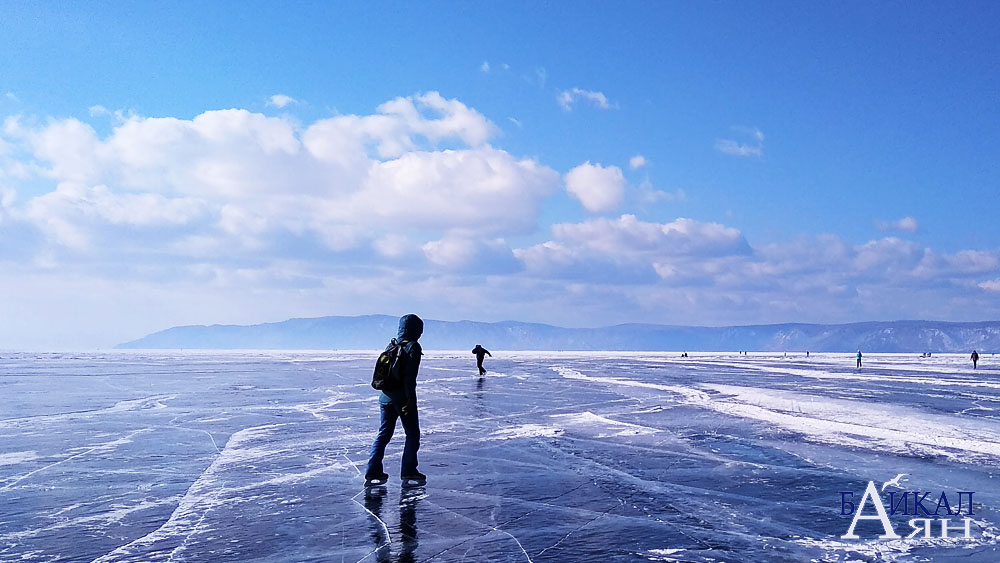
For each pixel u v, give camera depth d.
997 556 4.17
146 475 6.86
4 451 8.42
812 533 4.71
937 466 7.35
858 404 15.00
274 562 4.04
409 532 4.71
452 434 9.92
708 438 9.59
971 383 24.80
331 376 26.84
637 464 7.49
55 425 11.02
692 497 5.84
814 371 37.12
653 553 4.22
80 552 4.26
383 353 6.46
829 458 7.88
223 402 15.12
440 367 38.03
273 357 66.25
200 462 7.62
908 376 30.91
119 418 12.02
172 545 4.41
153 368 34.97
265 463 7.54
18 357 57.88
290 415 12.48
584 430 10.46
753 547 4.36
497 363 47.62
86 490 6.17
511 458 7.88
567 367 40.69
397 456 8.00
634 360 65.81
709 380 26.02
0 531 4.77
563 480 6.59
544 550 4.27
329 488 6.21
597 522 4.98
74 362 44.75
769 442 9.20
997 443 8.72
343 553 4.22
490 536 4.61
